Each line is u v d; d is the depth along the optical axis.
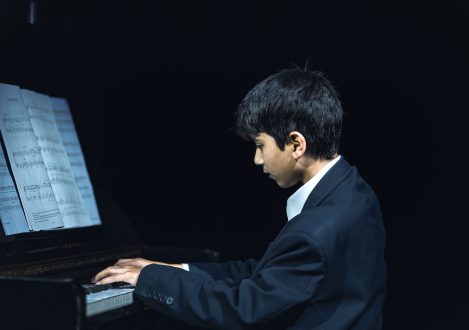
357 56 3.05
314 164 1.79
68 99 2.49
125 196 3.45
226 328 1.66
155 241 3.41
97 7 3.15
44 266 2.03
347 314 1.66
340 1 3.07
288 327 1.67
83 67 2.55
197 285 1.73
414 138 2.96
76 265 2.18
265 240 3.23
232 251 3.29
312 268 1.62
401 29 2.98
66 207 2.26
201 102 3.33
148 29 3.37
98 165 2.62
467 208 2.88
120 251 2.45
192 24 3.32
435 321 2.91
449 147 2.91
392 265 2.99
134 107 3.41
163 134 3.39
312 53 3.12
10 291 1.58
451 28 2.90
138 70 3.39
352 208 1.69
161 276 1.77
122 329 1.65
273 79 1.80
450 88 2.90
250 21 3.23
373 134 3.03
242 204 3.28
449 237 2.90
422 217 2.95
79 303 1.52
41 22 2.89
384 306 2.99
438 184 2.93
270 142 1.78
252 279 1.71
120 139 3.42
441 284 2.91
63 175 2.30
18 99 2.18
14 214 2.00
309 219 1.66
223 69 3.29
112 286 1.85
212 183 3.32
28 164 2.12
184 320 1.73
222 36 3.28
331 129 1.77
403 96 2.98
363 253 1.69
